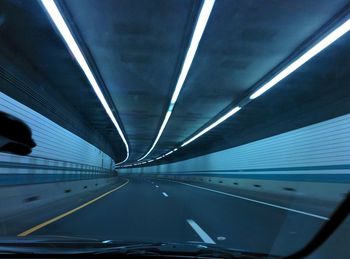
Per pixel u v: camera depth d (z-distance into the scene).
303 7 11.09
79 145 29.77
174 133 43.53
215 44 14.10
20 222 11.38
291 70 16.59
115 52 15.19
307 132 20.98
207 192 27.61
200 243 6.01
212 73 17.84
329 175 18.08
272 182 25.75
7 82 13.92
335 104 17.98
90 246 5.36
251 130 32.25
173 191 28.48
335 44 13.62
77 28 12.81
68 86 20.36
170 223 11.58
